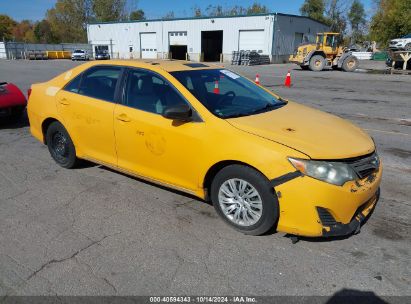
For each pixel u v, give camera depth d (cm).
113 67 447
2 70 2522
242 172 331
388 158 573
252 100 419
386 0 4534
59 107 489
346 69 2588
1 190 448
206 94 387
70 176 491
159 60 464
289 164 305
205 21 4347
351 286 279
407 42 2527
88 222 372
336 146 320
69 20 8800
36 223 370
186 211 394
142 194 436
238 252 321
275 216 325
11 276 290
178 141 368
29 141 670
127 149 421
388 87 1509
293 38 4462
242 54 3694
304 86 1564
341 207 304
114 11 8344
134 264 305
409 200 420
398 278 287
